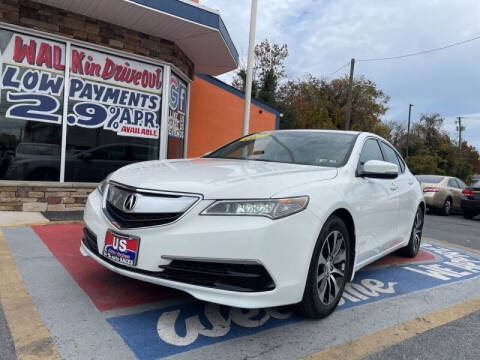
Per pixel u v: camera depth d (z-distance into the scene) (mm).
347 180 3453
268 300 2605
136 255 2705
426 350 2789
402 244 5129
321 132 4434
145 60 7445
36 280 3467
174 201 2689
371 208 3803
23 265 3830
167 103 7859
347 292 3891
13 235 4895
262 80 33250
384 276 4582
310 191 2908
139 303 3131
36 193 6328
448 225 11016
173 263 2639
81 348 2422
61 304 3020
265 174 3035
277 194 2713
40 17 6215
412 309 3562
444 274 4891
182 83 8875
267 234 2578
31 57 6266
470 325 3289
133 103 7434
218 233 2557
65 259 4086
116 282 3523
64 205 6570
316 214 2846
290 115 29281
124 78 7266
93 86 6910
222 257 2551
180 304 3162
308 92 42000
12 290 3223
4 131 6137
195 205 2635
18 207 6203
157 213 2701
